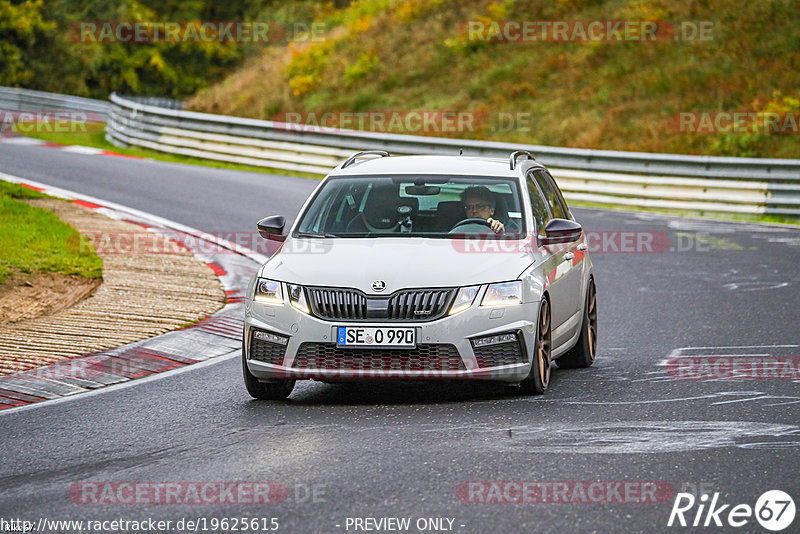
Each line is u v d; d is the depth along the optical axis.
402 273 27.53
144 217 68.56
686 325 41.66
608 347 37.50
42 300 42.38
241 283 49.16
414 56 139.75
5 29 197.88
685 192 85.88
